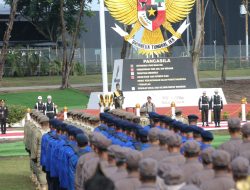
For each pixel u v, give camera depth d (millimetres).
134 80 73438
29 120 35719
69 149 22906
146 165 13531
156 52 72500
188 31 132000
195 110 71062
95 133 19219
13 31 143500
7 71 129750
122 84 73062
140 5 71875
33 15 132000
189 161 16891
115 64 76312
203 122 63500
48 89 101250
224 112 71688
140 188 13578
